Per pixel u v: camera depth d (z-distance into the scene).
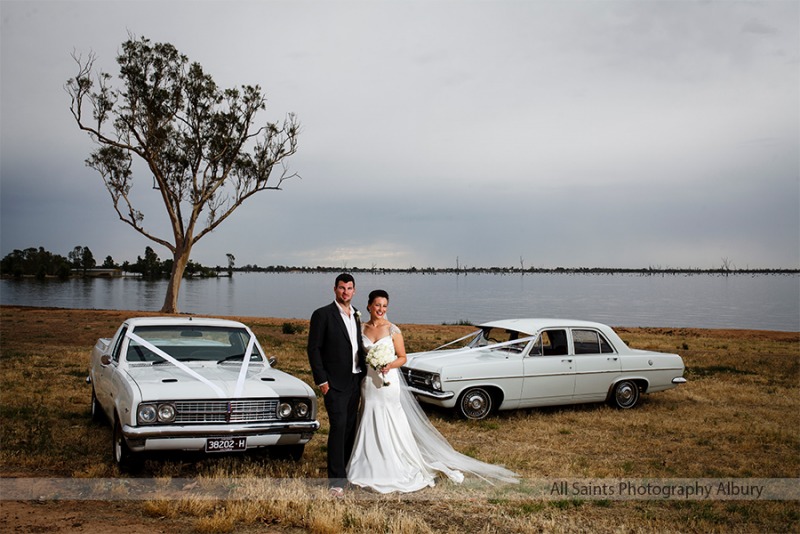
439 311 72.19
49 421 8.39
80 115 35.75
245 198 40.03
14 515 4.75
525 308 80.44
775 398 11.90
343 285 5.82
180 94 37.44
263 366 7.27
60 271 176.62
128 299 75.19
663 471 6.82
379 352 5.70
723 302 105.44
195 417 5.90
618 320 62.81
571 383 9.92
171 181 38.62
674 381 10.77
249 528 4.77
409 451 6.06
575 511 5.50
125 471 6.13
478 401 9.37
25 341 19.84
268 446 6.32
